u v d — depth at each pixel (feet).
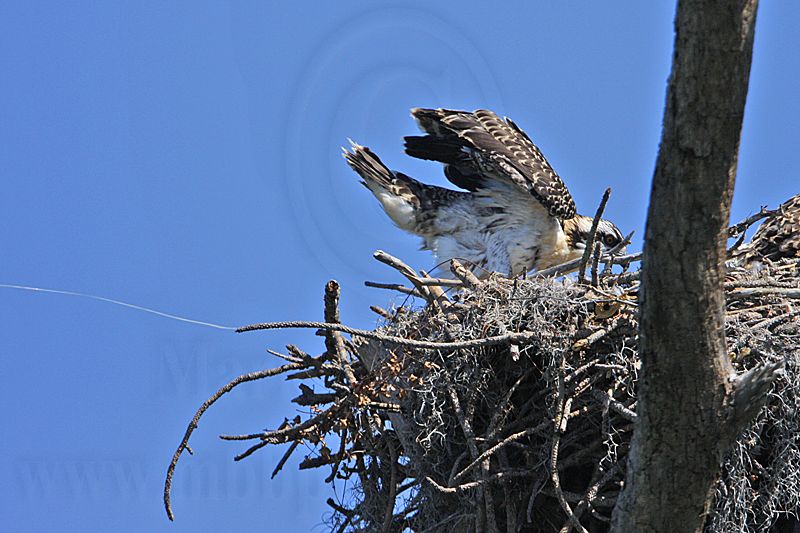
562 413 33.53
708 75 23.36
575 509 33.40
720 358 27.27
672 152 24.56
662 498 29.37
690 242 25.44
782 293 35.45
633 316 34.40
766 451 34.68
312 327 31.24
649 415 28.35
